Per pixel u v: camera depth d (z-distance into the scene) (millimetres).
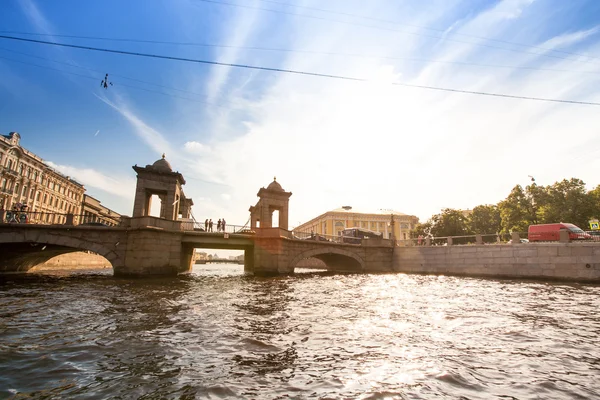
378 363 5664
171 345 6711
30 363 5582
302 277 30688
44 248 29016
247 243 33344
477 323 9023
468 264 32938
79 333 7629
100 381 4836
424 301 13508
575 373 5258
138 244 26312
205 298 13922
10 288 17469
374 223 93625
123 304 11922
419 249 38750
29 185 55094
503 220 46844
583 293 16625
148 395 4355
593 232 25891
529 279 27438
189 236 30688
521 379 4984
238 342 6953
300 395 4359
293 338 7297
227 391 4480
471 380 4926
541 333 7863
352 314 10328
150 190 30000
